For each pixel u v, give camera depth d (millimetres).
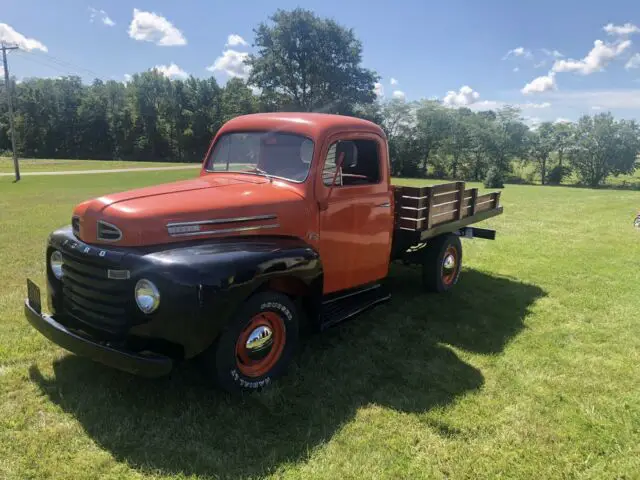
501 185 41156
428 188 5480
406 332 4906
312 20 60156
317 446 2994
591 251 9133
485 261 8172
